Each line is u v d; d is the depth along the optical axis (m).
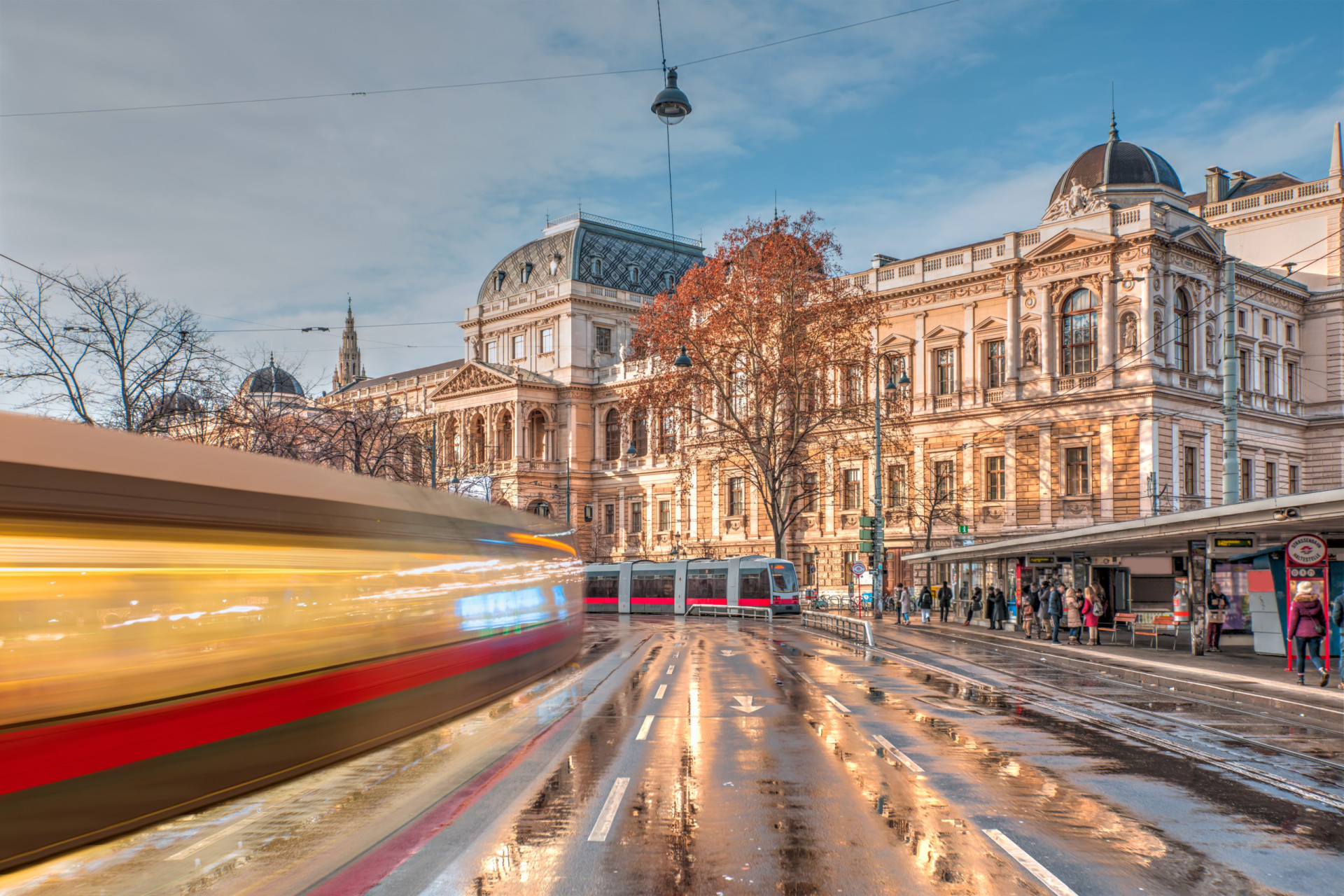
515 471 91.19
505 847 9.66
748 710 19.16
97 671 7.92
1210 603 32.66
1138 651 32.47
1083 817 10.73
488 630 17.75
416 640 13.99
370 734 12.33
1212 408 58.66
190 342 33.91
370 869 8.95
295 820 10.73
